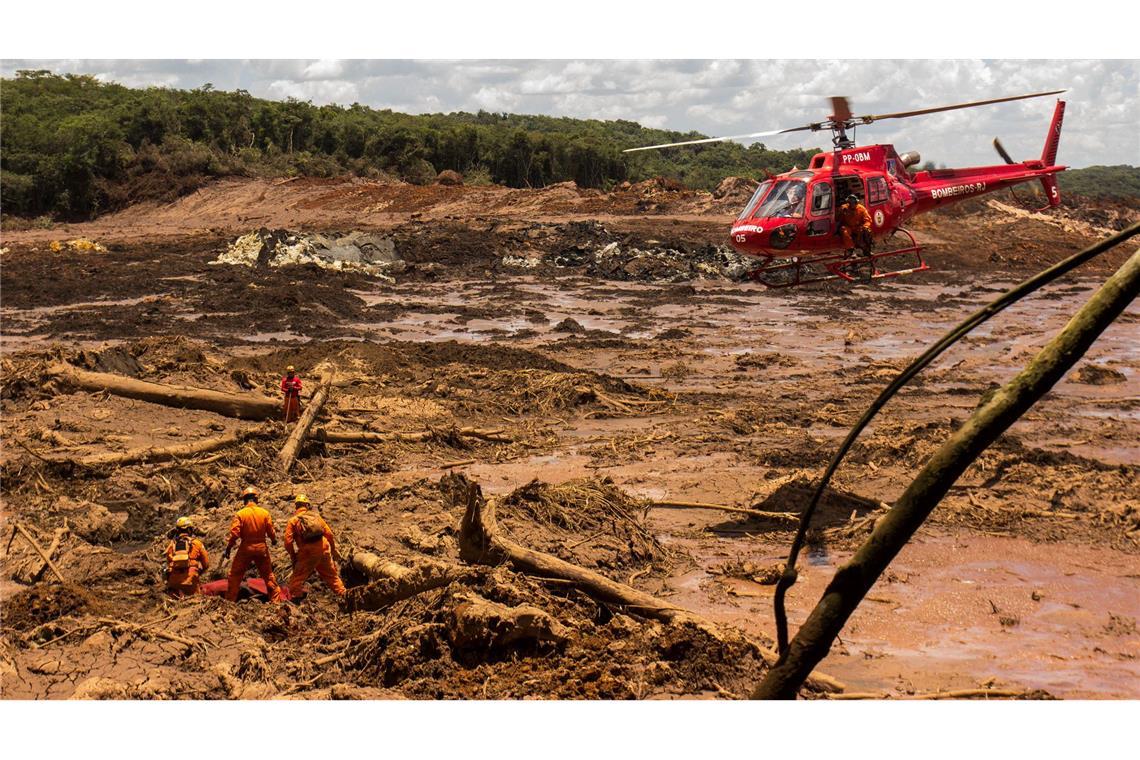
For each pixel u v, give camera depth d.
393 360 24.83
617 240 55.88
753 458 16.75
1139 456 16.89
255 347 30.36
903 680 8.36
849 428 19.42
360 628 9.20
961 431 1.85
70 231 77.69
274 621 9.43
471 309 39.31
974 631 9.62
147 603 10.17
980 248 59.16
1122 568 11.39
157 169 95.94
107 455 15.54
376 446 17.98
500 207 74.00
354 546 11.57
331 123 114.31
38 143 96.50
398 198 78.81
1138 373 25.94
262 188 88.62
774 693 1.93
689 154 140.62
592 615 9.36
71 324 33.84
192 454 16.31
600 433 19.52
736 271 49.47
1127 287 1.77
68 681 7.74
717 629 8.48
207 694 7.60
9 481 14.40
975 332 33.97
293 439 17.03
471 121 154.00
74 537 12.20
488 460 17.31
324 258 50.50
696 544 12.51
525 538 11.73
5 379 19.95
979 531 12.62
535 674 7.87
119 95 125.06
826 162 19.14
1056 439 18.19
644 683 7.71
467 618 8.13
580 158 118.88
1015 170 22.20
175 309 37.53
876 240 19.31
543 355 28.42
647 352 29.73
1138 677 8.48
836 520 13.08
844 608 1.92
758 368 27.28
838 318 37.44
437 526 12.50
